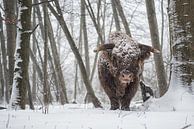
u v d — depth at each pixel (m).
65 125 5.76
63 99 22.02
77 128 5.50
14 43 16.20
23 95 9.80
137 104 14.04
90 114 7.24
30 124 5.92
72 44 13.72
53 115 7.04
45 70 12.60
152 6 18.22
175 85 8.80
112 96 10.70
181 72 8.70
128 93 10.28
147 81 30.20
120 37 9.91
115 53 9.56
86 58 33.31
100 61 10.76
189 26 8.57
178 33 8.73
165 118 6.37
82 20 34.25
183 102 8.38
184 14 8.62
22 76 9.80
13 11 14.90
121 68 9.41
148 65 31.98
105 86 10.66
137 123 5.89
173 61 8.86
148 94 12.38
